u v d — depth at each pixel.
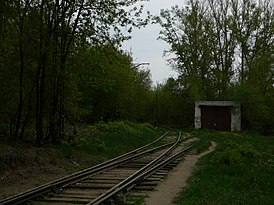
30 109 22.78
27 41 21.52
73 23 23.72
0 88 21.11
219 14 62.72
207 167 19.06
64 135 26.92
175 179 16.45
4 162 16.25
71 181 14.83
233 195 12.35
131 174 17.27
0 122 22.91
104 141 30.84
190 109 72.12
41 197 12.13
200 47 63.41
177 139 41.72
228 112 60.47
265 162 20.81
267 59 54.06
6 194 13.12
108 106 50.12
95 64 25.14
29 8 21.44
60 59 23.45
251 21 60.47
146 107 81.38
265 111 51.78
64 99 25.94
